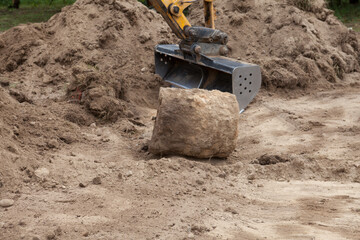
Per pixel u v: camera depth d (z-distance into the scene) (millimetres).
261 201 8961
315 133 13383
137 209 8070
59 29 20188
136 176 9594
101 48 19000
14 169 9000
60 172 9398
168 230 7254
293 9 20875
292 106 16312
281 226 7648
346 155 11445
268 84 17797
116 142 12391
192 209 8188
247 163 11148
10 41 19625
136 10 20438
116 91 15727
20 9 38125
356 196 9188
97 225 7348
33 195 8359
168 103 10602
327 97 17266
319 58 19422
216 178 9969
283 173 10578
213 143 10844
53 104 14672
